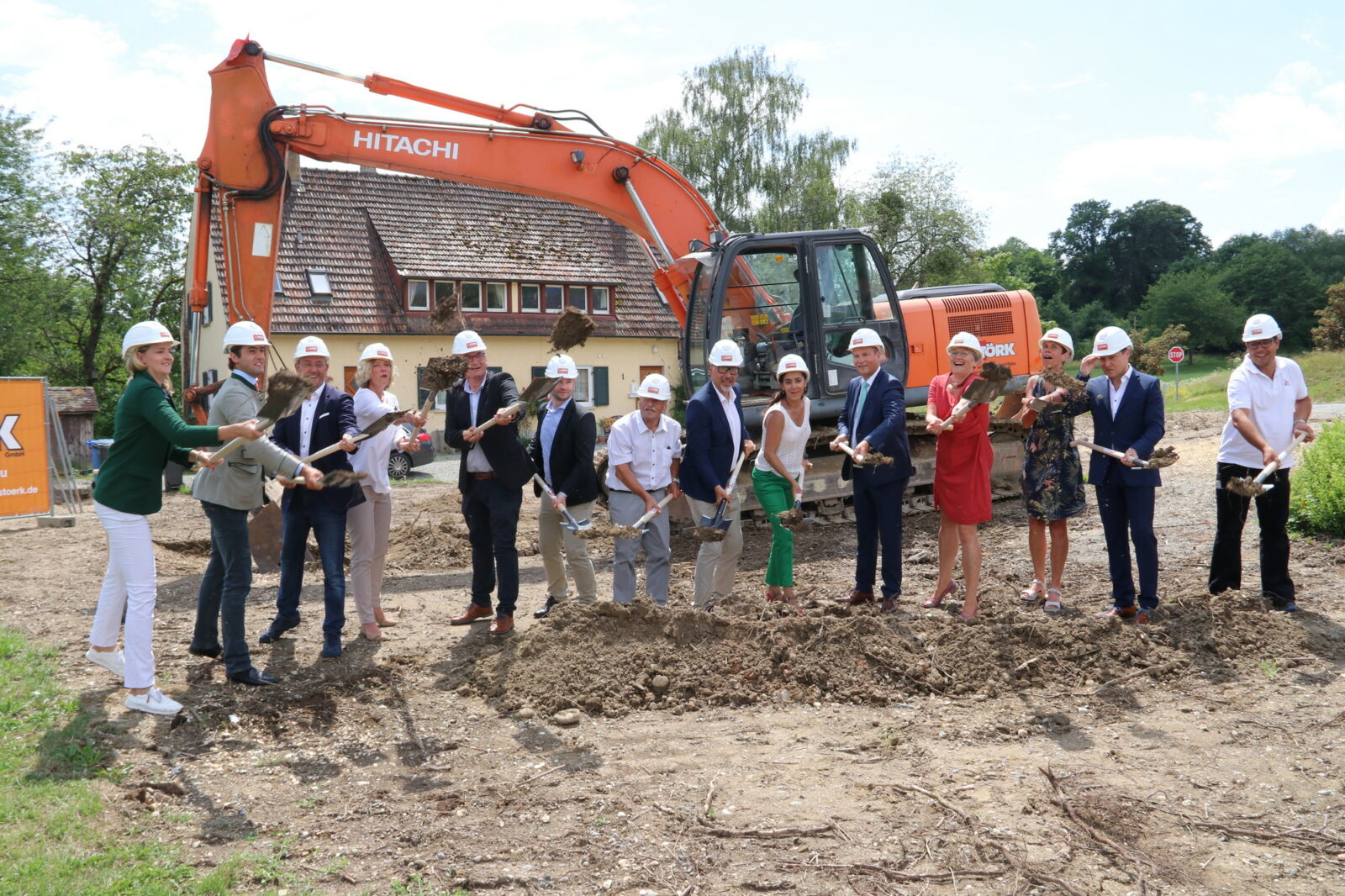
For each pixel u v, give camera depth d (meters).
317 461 6.17
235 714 5.05
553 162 10.27
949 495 6.49
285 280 26.33
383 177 29.33
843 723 5.00
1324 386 27.38
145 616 4.99
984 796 4.07
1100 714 5.08
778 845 3.67
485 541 6.92
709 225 10.75
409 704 5.34
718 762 4.48
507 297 28.88
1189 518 9.34
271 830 3.85
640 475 6.48
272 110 9.22
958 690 5.41
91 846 3.67
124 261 35.94
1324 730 4.73
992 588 7.57
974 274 39.09
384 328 26.77
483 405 6.55
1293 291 79.56
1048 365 6.66
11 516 11.91
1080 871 3.47
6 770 4.28
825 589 7.72
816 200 36.94
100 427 36.56
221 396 5.45
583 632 5.70
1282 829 3.78
